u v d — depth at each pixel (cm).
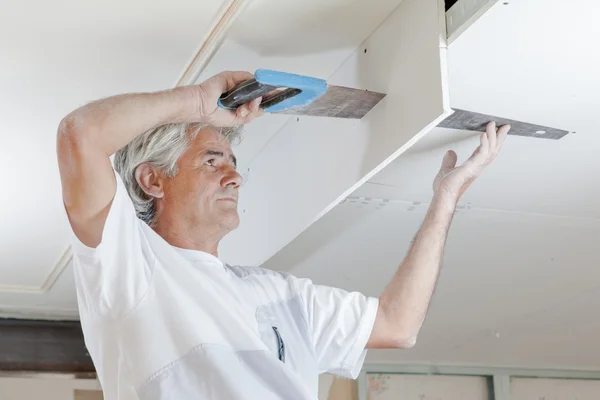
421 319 222
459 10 202
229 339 181
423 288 222
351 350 214
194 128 211
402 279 222
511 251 360
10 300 436
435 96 205
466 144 252
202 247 205
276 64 252
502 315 462
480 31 198
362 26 234
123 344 179
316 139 265
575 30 195
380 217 315
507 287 412
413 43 217
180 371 175
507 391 564
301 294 214
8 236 358
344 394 535
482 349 533
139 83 261
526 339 512
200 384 175
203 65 249
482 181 284
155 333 177
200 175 208
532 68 211
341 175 247
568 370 580
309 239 340
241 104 199
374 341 220
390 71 226
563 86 220
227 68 252
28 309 452
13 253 377
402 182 280
